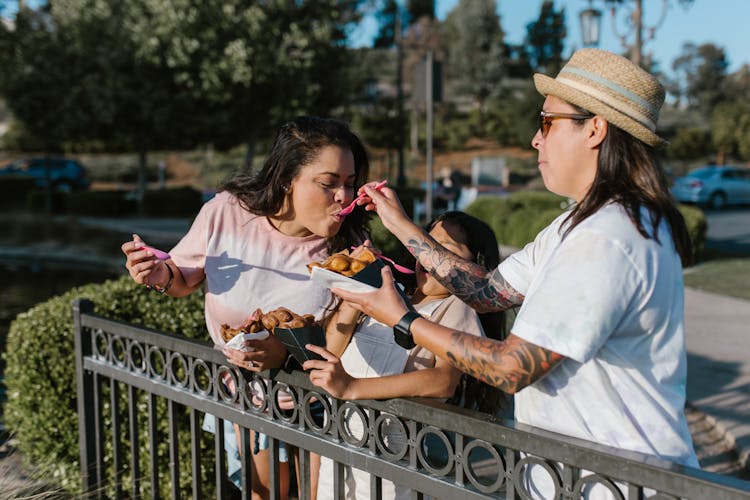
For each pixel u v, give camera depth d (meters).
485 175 39.00
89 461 2.98
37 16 20.27
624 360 1.42
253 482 2.46
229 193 2.30
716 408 4.89
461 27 61.69
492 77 60.00
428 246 1.88
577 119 1.49
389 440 2.03
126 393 3.51
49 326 3.58
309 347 1.74
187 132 20.64
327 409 1.85
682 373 1.49
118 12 20.02
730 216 21.81
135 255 2.11
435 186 19.14
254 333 1.86
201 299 4.03
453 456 1.58
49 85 20.30
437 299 2.06
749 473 3.97
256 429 2.05
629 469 1.27
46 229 17.27
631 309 1.38
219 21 18.75
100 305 3.79
